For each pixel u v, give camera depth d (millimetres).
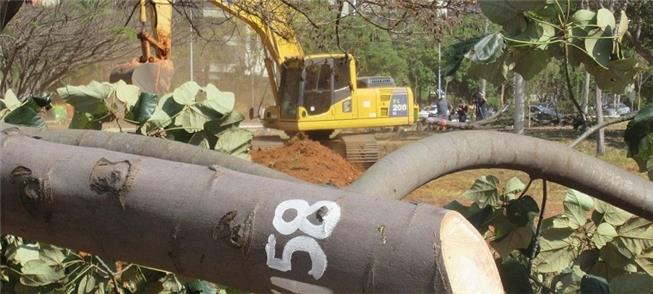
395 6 8617
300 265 1610
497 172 17766
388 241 1535
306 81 20078
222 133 3549
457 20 8688
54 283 3701
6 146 2031
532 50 2713
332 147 20891
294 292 1627
